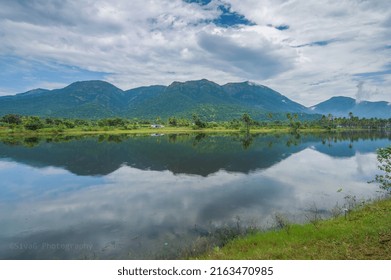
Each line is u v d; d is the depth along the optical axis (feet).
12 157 200.44
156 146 262.67
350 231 48.75
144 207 89.51
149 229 70.44
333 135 469.57
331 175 137.28
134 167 161.38
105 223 76.23
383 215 57.06
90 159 189.57
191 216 79.25
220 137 388.98
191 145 271.28
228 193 103.86
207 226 70.79
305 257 40.52
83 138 365.61
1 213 86.63
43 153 219.20
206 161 179.22
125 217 80.48
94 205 93.50
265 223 71.26
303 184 117.50
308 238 48.65
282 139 363.76
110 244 62.39
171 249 57.62
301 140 351.05
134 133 481.87
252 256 43.60
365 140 359.25
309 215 76.02
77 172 149.69
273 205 87.71
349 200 91.81
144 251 57.62
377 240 43.50
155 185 119.24
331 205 86.38
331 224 56.29
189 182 123.85
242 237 59.93
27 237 67.72
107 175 141.49
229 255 47.01
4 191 113.09
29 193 110.01
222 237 61.87
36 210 89.40
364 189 107.65
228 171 147.95
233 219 75.46
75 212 86.53
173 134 457.68
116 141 318.04
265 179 128.06
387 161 71.72
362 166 164.66
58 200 100.22
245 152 221.87
